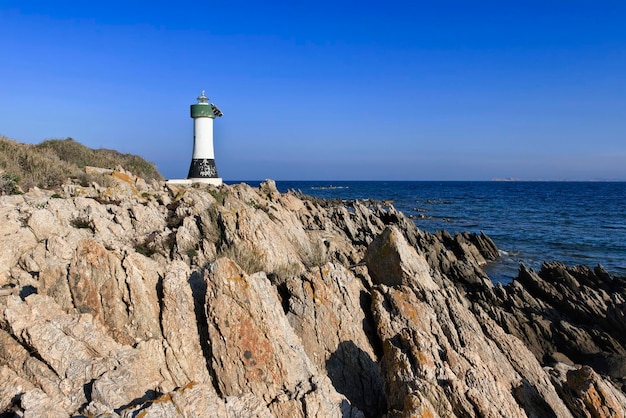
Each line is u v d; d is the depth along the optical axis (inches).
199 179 1493.6
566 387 513.7
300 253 840.9
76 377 327.6
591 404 478.6
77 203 746.8
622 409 474.0
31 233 568.1
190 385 312.3
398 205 4242.1
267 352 376.5
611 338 845.8
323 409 349.7
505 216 3373.5
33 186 911.7
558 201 4977.9
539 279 1153.4
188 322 391.9
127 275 400.5
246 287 395.2
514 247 2054.6
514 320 926.4
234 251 644.1
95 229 673.0
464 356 469.7
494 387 421.1
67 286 410.0
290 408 347.6
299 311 499.2
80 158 1475.1
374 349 511.2
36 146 1424.7
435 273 1043.9
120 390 317.1
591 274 1261.1
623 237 2345.0
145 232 742.5
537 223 2950.3
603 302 1030.4
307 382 375.6
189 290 407.5
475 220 3117.6
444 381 407.2
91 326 365.7
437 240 1722.4
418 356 431.8
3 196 729.6
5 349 340.2
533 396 489.7
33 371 330.0
